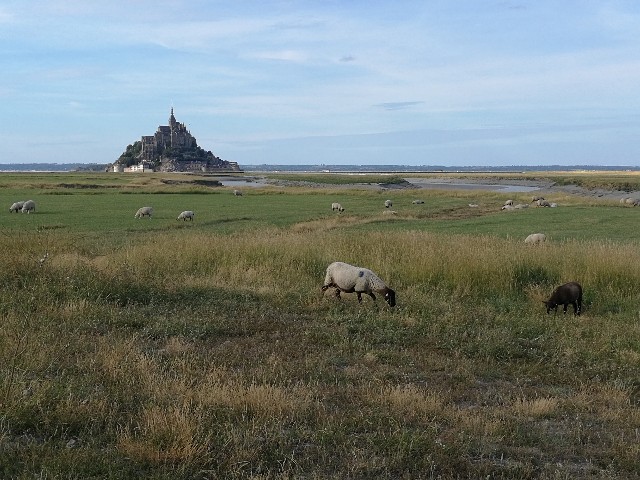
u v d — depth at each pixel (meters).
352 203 64.56
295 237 20.16
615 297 14.41
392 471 5.53
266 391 7.04
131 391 6.94
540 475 5.50
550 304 13.05
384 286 12.79
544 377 8.70
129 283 12.94
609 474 5.57
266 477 5.10
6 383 6.45
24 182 93.69
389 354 9.37
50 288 12.12
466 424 6.53
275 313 11.86
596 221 40.91
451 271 15.23
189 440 5.54
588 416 7.11
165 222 37.88
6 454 5.24
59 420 6.01
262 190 89.31
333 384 7.80
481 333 10.77
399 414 6.67
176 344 9.18
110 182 105.25
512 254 16.34
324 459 5.59
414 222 40.19
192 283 14.14
